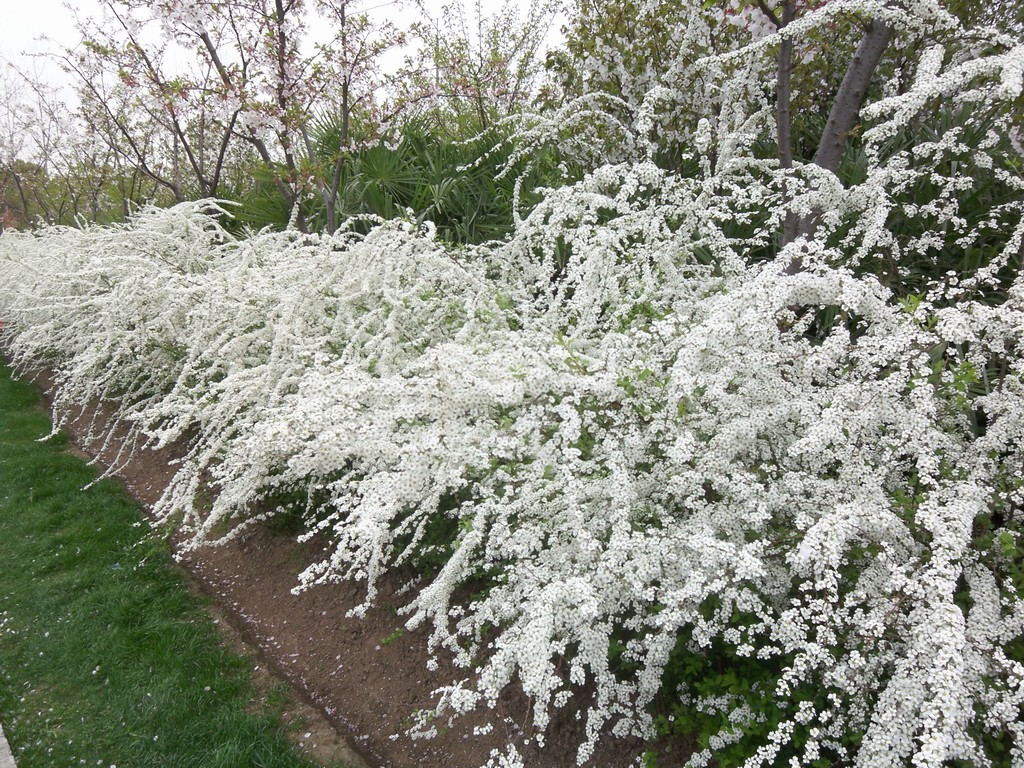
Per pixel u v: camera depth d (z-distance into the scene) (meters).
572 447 2.46
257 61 5.45
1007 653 1.91
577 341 3.19
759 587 2.18
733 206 4.52
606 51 5.20
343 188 6.74
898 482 2.33
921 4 2.86
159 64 6.82
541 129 4.88
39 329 6.31
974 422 2.53
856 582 2.13
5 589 3.89
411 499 2.47
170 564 4.06
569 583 1.97
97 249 6.15
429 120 7.61
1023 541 2.08
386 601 3.39
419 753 2.65
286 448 2.54
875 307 2.29
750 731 2.14
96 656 3.26
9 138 15.18
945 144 3.13
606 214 4.90
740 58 4.65
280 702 2.94
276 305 4.00
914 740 1.88
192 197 9.80
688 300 3.36
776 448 2.46
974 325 2.11
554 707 2.67
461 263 4.10
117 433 6.04
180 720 2.84
